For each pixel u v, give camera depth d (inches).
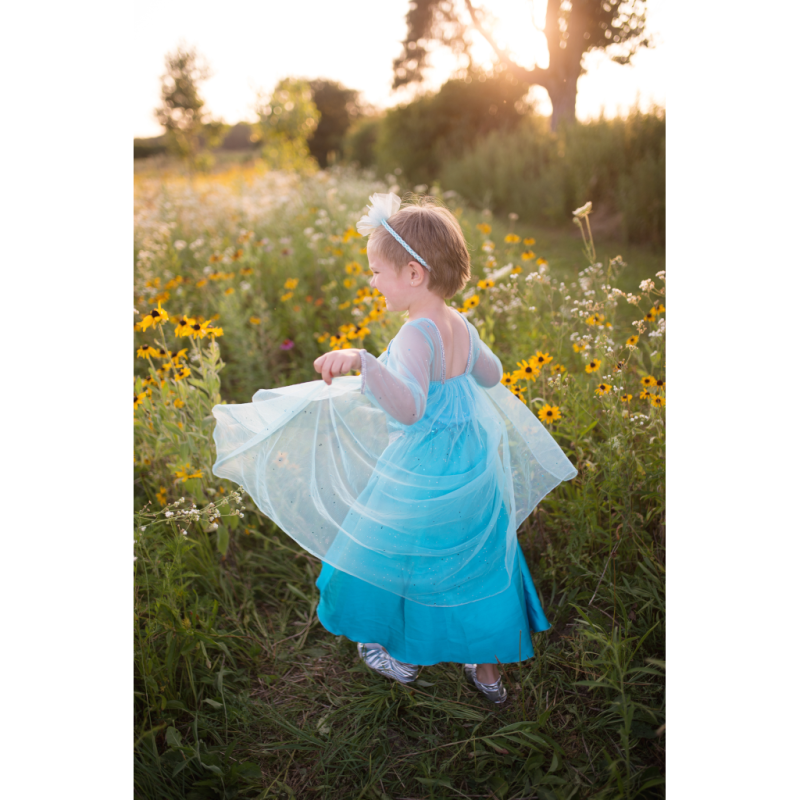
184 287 172.2
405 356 59.4
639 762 62.7
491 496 65.9
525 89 428.1
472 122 462.3
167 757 62.1
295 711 71.4
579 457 87.5
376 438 68.5
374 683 74.3
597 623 76.9
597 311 105.7
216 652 77.0
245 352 136.9
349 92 778.2
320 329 154.9
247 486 68.0
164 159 544.4
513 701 70.7
